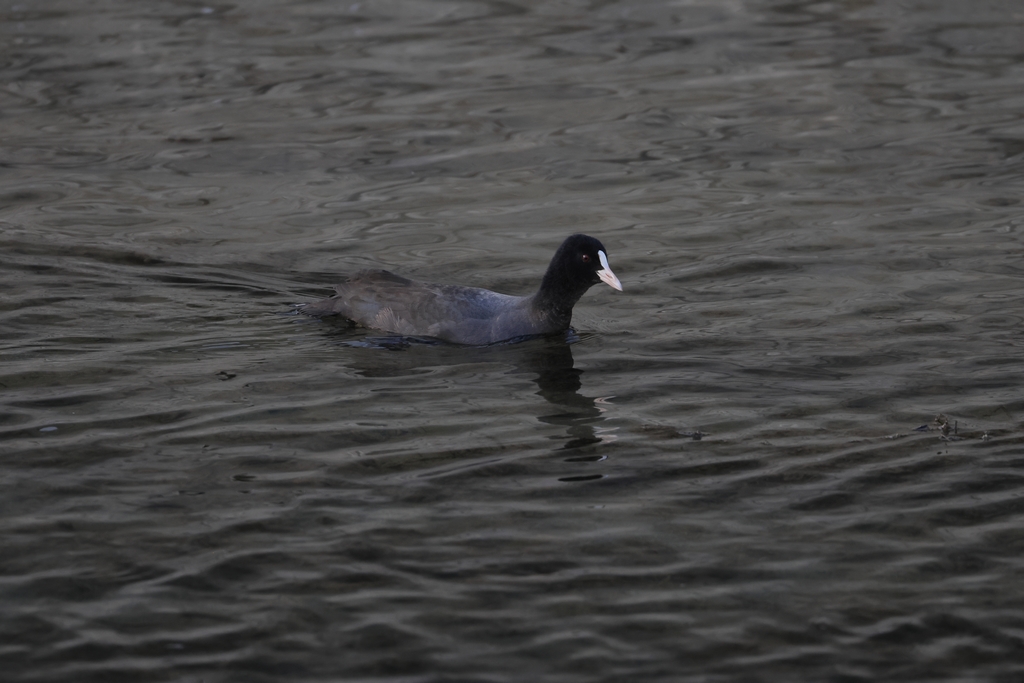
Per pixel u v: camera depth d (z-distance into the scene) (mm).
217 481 11125
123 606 9133
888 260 17453
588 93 26047
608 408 12867
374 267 17453
